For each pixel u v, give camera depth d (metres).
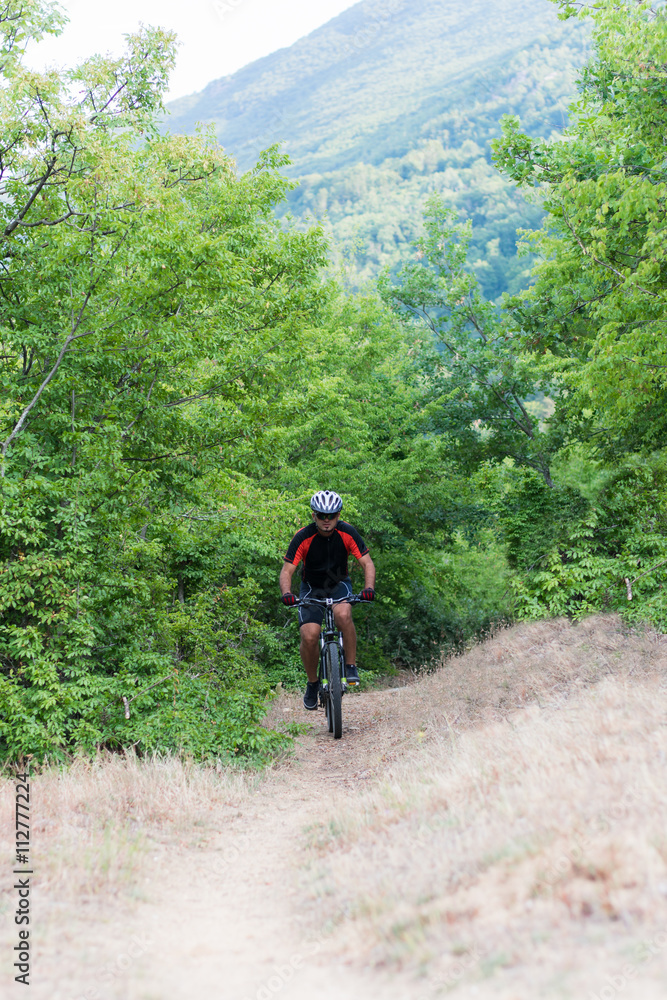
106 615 8.27
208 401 9.91
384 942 2.83
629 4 10.29
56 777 6.17
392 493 19.52
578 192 9.88
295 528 14.40
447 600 25.31
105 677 7.70
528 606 13.97
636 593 11.83
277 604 17.88
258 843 5.03
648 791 3.41
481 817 3.93
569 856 2.93
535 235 15.91
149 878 4.14
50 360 8.61
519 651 11.36
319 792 6.49
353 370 20.80
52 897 3.65
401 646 22.47
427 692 10.55
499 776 4.60
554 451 18.39
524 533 15.77
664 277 9.98
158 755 6.96
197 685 8.18
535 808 3.70
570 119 12.77
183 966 2.99
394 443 21.11
